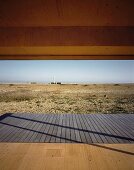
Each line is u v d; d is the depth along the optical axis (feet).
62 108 32.86
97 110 30.81
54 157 8.96
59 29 4.05
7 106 35.50
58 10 3.72
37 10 3.72
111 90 88.22
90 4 3.62
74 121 17.04
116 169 7.74
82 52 4.48
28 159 8.76
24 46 4.02
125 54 4.72
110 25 3.97
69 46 4.03
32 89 94.27
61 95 59.52
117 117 18.62
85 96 55.98
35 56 4.80
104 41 4.01
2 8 3.69
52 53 4.57
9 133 13.28
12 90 85.76
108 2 3.59
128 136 12.52
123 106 35.29
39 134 13.05
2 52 4.50
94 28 4.03
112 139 11.89
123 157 8.94
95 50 4.32
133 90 89.20
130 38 4.01
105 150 9.87
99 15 3.79
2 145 10.69
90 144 10.80
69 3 3.60
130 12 3.72
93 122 16.63
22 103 39.78
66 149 10.05
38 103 39.75
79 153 9.46
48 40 4.02
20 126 15.30
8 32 4.03
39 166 8.04
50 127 14.99
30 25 4.00
